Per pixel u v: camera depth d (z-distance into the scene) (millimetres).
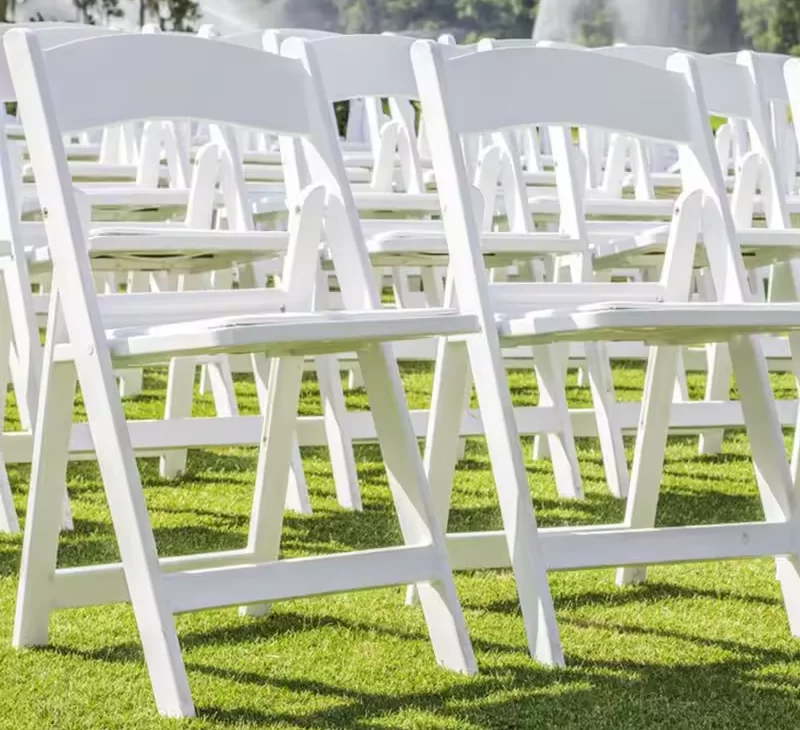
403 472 2822
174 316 2895
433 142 3043
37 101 2662
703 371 6996
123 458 2518
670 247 3416
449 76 3100
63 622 3016
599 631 3039
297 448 4246
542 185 7000
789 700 2592
